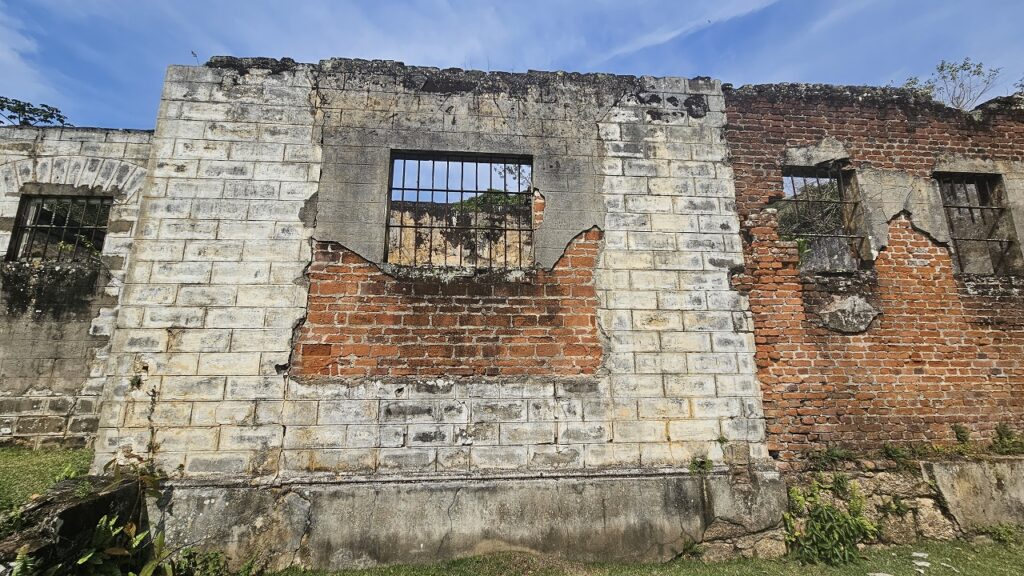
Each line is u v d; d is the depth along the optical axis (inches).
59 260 262.2
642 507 173.0
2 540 113.7
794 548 174.6
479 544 164.7
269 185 183.6
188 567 150.9
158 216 177.2
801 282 200.1
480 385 176.2
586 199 195.9
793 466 183.6
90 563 126.2
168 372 166.2
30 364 241.8
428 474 167.8
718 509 175.8
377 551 160.6
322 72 195.5
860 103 223.0
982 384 198.8
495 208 200.1
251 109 189.6
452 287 182.5
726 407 184.5
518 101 202.1
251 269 176.2
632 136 204.5
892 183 215.3
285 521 159.9
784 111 218.2
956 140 224.7
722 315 192.1
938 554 170.1
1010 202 220.7
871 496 182.4
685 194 201.6
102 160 267.7
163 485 158.1
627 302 188.7
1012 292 210.2
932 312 203.8
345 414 169.3
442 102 198.2
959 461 185.5
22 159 265.1
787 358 191.9
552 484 171.2
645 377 183.2
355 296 178.1
